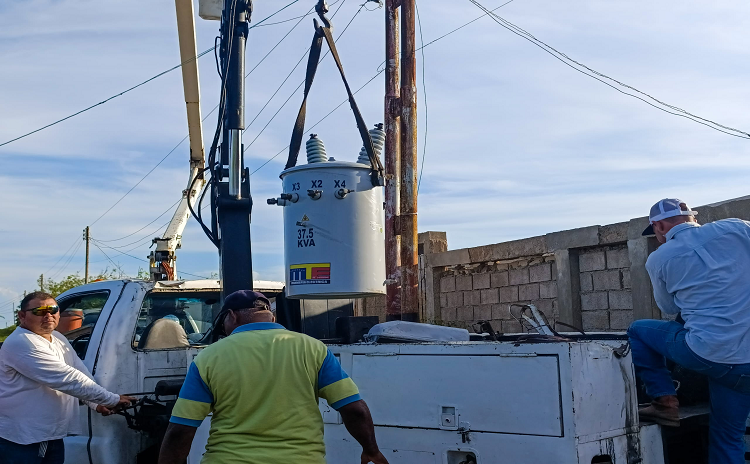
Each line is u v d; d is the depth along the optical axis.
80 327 4.80
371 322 4.28
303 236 3.89
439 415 3.06
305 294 3.89
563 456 2.73
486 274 10.91
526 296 10.19
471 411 2.98
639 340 3.41
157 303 4.79
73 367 4.08
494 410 2.92
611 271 8.98
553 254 9.79
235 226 4.48
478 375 2.98
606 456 2.87
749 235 3.28
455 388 3.04
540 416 2.80
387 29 7.26
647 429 3.16
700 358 3.11
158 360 4.52
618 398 3.00
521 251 10.15
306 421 2.53
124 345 4.42
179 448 2.48
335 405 2.62
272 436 2.46
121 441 4.36
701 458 3.55
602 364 2.94
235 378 2.49
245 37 4.66
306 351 2.61
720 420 3.24
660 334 3.32
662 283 3.38
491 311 10.77
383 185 4.12
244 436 2.47
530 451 2.81
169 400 4.44
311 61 4.42
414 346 3.18
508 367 2.91
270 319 2.79
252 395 2.48
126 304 4.53
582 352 2.83
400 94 7.02
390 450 3.19
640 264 8.37
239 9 4.64
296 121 4.38
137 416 4.26
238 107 4.55
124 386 4.36
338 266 3.84
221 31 4.85
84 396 3.85
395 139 7.06
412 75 7.04
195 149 8.98
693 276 3.23
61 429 3.95
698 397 3.87
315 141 4.10
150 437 4.44
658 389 3.29
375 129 4.27
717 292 3.15
